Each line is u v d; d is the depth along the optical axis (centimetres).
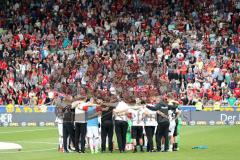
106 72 7031
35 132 5491
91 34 7744
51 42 7588
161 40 7512
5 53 7375
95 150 3716
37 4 8212
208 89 6700
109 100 3734
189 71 6969
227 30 7750
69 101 3762
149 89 6216
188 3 8162
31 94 6644
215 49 7388
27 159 3462
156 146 3841
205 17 7950
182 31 7744
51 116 6347
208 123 6419
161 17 7988
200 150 3859
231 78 6856
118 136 3709
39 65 7112
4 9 8188
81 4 8194
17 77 6925
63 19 8006
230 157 3481
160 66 7081
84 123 3694
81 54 7375
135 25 7862
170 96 3834
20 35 7675
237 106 6431
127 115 3691
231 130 5497
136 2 8225
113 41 7562
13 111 6353
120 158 3409
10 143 4116
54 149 4028
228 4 8106
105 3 8219
